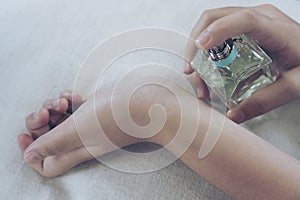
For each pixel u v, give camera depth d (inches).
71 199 20.0
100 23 24.1
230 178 18.8
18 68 23.0
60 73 22.9
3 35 24.0
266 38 20.2
